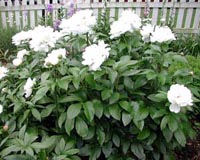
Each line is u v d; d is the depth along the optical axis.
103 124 1.92
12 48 4.70
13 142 1.65
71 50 2.25
